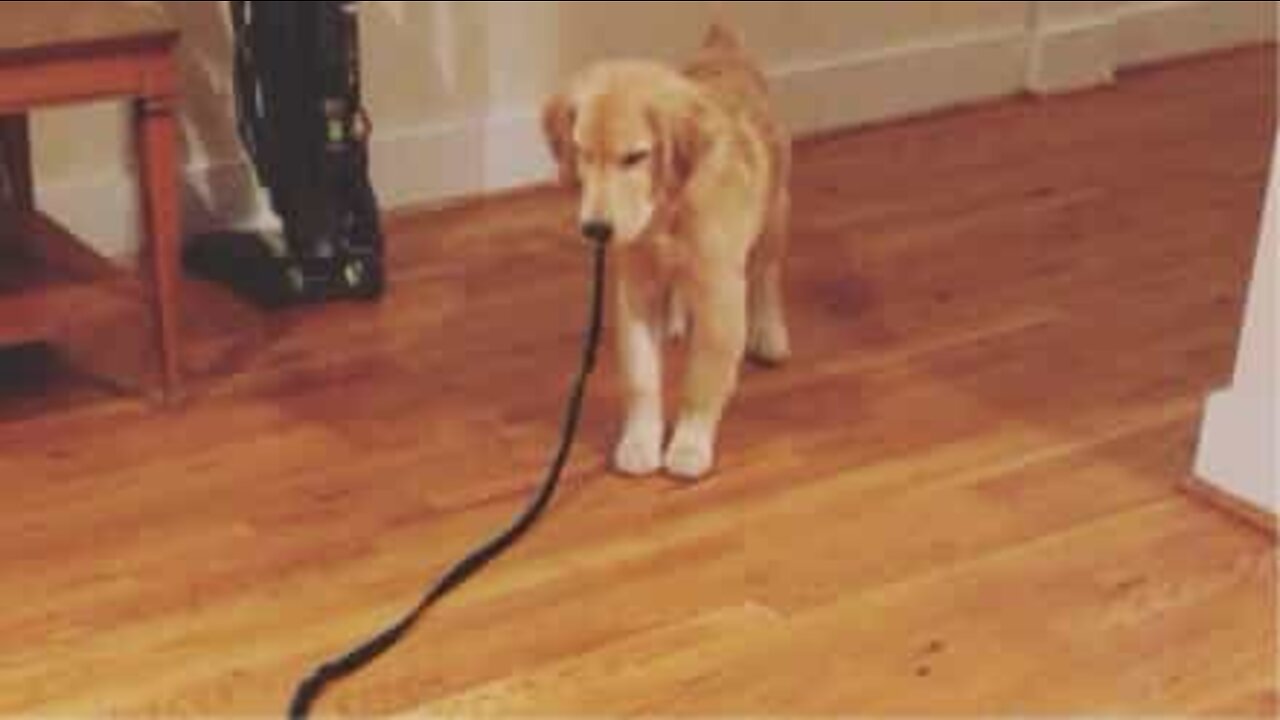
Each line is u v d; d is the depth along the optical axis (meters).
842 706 1.99
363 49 3.29
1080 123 4.00
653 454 2.46
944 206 3.49
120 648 2.07
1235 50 4.55
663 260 2.35
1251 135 3.93
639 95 2.19
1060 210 3.48
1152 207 3.50
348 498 2.39
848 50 3.91
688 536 2.32
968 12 4.05
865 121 3.97
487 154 3.49
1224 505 2.40
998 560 2.28
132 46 2.38
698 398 2.46
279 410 2.63
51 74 2.34
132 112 2.77
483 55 3.43
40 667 2.03
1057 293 3.10
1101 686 2.03
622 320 2.43
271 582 2.20
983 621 2.15
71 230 3.10
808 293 3.07
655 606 2.16
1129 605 2.19
